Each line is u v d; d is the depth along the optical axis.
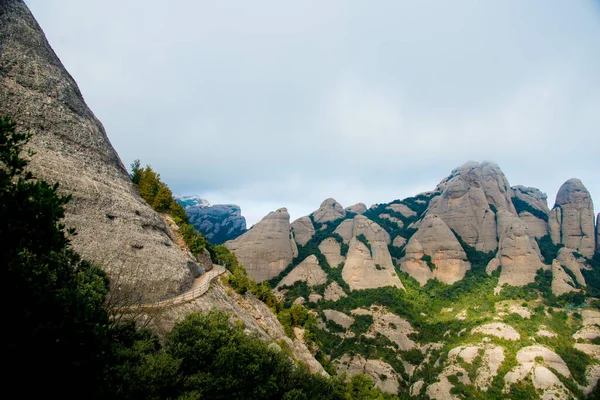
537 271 105.38
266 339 44.44
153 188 59.19
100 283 25.09
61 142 38.12
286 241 142.00
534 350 69.25
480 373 68.94
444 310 105.81
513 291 99.81
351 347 88.12
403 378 79.00
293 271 128.38
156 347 26.95
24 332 9.04
